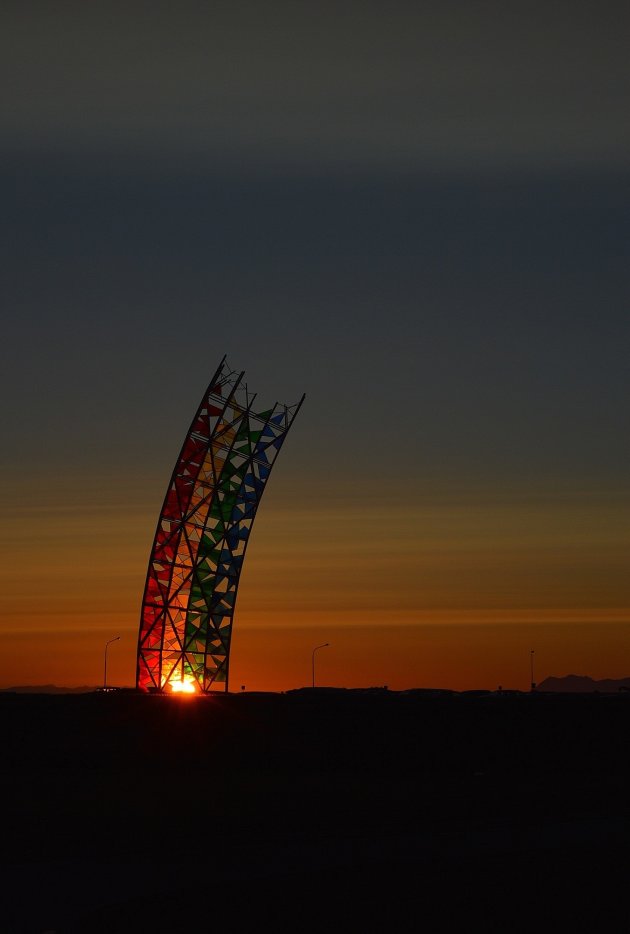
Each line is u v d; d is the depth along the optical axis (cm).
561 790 7738
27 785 7456
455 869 4925
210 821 6112
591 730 9294
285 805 6788
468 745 9162
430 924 4169
